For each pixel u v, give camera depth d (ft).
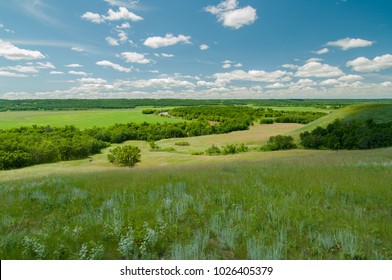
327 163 55.06
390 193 25.25
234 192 26.86
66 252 14.85
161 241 16.08
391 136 174.50
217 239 16.49
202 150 253.85
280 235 15.84
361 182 30.17
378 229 16.65
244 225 17.85
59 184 34.45
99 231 17.35
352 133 192.24
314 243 15.43
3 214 21.89
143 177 37.93
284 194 25.45
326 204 22.41
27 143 232.73
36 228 19.24
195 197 25.26
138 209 21.74
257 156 169.07
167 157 209.87
